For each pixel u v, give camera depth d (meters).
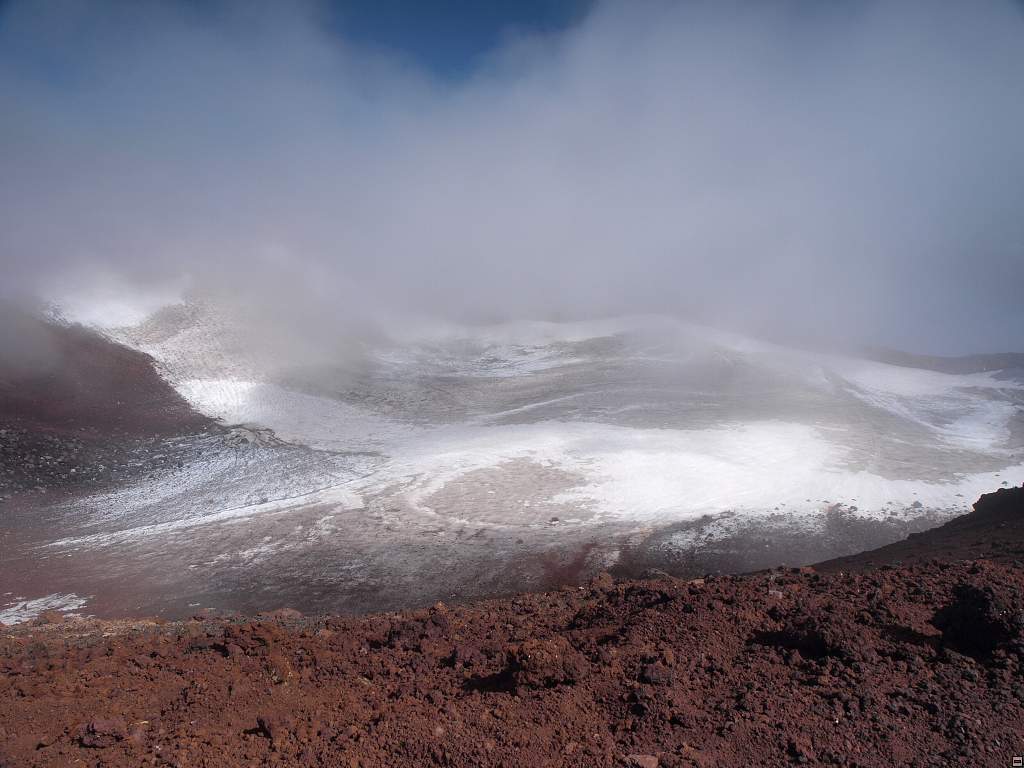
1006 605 6.73
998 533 13.20
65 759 5.82
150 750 5.98
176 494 38.88
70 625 14.20
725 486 36.97
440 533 31.73
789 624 7.67
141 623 14.23
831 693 6.09
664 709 5.96
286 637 10.15
